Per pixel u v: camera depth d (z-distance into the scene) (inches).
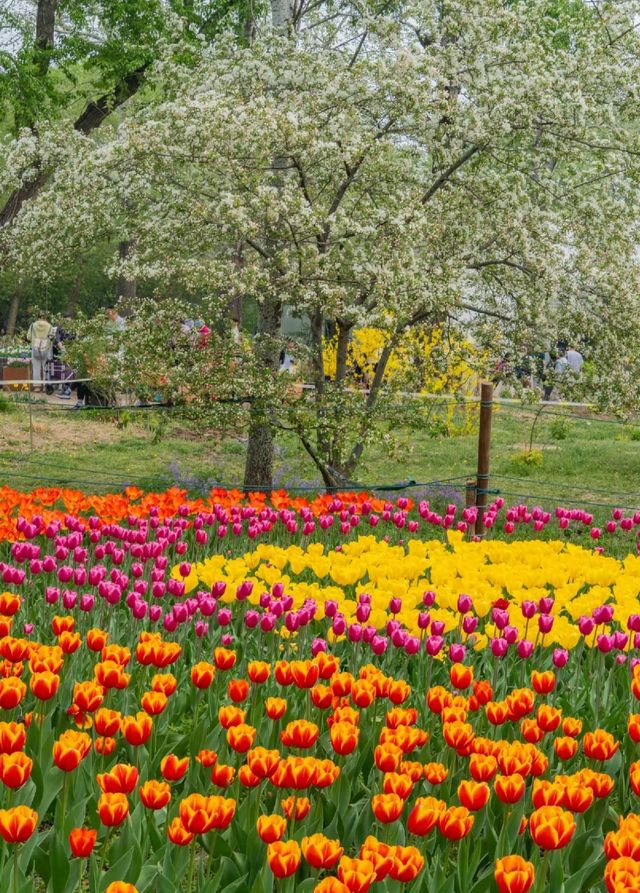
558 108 518.3
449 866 175.2
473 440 908.0
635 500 666.8
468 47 540.1
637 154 540.7
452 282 527.5
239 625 283.9
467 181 552.7
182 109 500.7
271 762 162.1
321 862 136.6
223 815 145.9
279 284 513.3
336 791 181.2
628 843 138.7
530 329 573.9
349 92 522.0
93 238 583.8
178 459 745.6
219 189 540.7
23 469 679.1
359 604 243.6
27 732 195.8
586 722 226.5
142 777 187.2
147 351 531.8
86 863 177.2
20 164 645.3
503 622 243.9
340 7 633.0
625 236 548.1
